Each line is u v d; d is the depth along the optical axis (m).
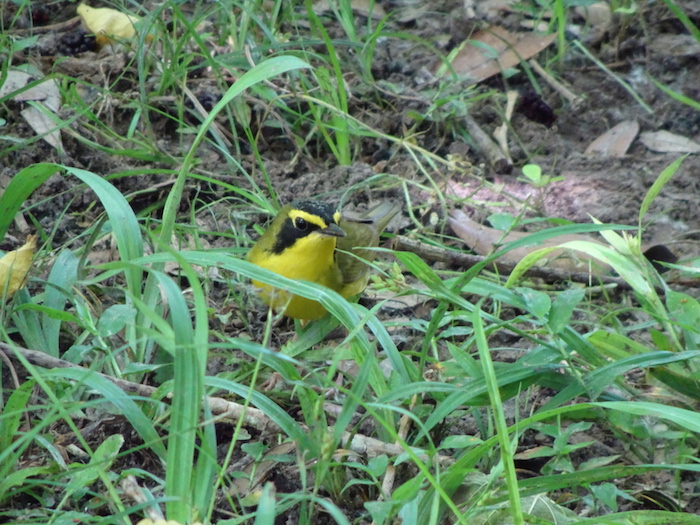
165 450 6.77
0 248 10.45
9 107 12.30
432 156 12.83
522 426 6.59
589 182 13.16
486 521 6.70
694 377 7.90
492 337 10.12
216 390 7.91
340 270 9.99
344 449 7.11
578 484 6.70
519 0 16.83
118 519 5.54
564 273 11.09
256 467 7.49
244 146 13.30
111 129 12.68
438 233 12.20
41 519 6.46
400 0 17.19
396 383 7.71
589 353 7.89
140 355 8.20
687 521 6.48
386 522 6.54
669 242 11.80
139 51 12.15
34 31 14.21
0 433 6.77
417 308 10.60
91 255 10.35
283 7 15.47
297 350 8.95
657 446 8.11
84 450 7.52
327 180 12.64
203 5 15.81
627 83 15.28
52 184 11.33
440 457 7.41
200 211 11.73
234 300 10.20
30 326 8.32
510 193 12.94
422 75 15.02
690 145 13.91
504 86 15.10
